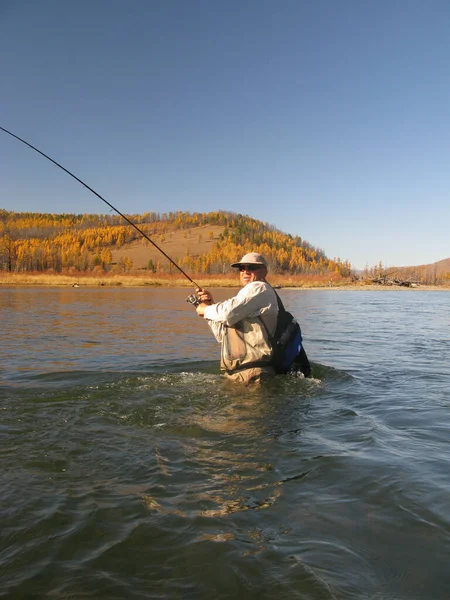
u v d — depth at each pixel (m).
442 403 3.83
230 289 41.47
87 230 173.50
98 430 3.02
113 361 5.66
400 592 1.42
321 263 137.38
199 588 1.45
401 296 33.44
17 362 5.55
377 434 2.97
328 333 9.27
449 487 2.16
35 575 1.51
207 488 2.15
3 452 2.61
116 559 1.60
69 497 2.05
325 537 1.73
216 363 5.55
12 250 92.88
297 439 2.87
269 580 1.48
